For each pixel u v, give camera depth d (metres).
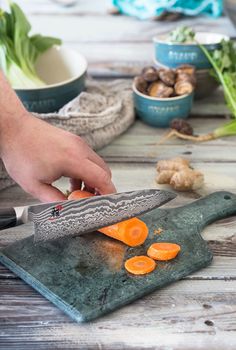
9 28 1.20
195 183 0.98
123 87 1.28
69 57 1.26
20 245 0.85
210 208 0.93
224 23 1.65
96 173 0.85
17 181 0.87
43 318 0.75
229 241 0.88
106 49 1.51
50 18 1.71
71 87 1.16
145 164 1.08
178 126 1.15
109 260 0.83
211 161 1.08
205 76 1.26
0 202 0.97
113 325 0.74
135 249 0.85
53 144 0.85
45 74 1.29
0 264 0.84
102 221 0.83
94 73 1.39
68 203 0.83
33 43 1.25
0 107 0.85
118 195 0.84
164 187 1.01
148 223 0.90
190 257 0.83
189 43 1.23
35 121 0.87
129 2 1.71
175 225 0.89
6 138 0.85
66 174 0.86
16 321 0.75
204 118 1.23
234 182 1.02
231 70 1.21
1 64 1.20
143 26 1.65
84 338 0.73
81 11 1.77
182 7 1.68
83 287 0.78
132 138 1.16
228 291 0.79
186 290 0.79
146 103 1.18
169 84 1.18
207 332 0.73
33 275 0.80
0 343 0.72
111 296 0.77
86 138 1.09
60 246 0.85
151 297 0.78
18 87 1.17
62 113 1.12
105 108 1.17
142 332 0.73
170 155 1.10
